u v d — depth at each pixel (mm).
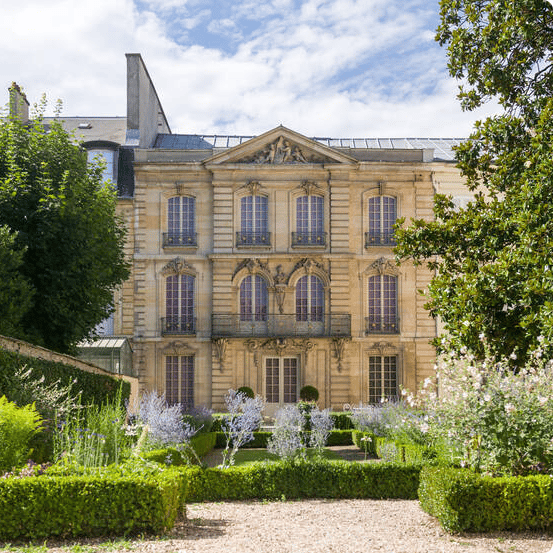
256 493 14773
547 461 12328
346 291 36219
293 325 36094
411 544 10609
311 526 11891
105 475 11047
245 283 36594
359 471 15047
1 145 25281
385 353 36250
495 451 12500
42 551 9773
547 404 12336
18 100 36156
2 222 23797
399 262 17234
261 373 35875
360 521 12414
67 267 24062
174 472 11969
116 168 37688
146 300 36375
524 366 14422
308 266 36250
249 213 36812
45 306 23953
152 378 36094
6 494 10500
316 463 15203
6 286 21609
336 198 36594
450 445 13617
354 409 28234
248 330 36188
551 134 14320
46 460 15500
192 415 26219
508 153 16172
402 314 36469
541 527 11516
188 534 10961
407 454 17375
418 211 36781
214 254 36094
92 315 25578
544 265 13203
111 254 27609
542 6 14375
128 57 39219
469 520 11367
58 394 16781
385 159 37188
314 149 36719
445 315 15680
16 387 16109
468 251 16641
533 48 15312
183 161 36656
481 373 13148
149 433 17078
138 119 39188
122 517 10711
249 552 9805
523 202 14281
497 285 14383
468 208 16984
